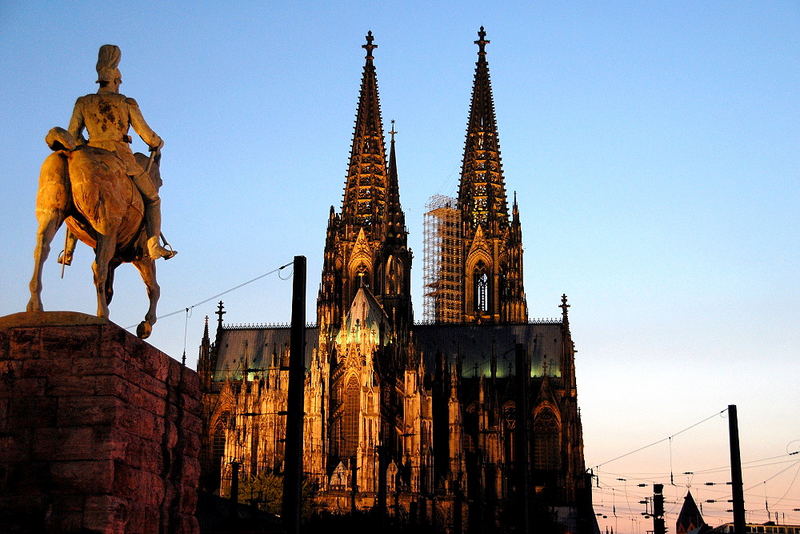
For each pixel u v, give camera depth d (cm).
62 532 3022
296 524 4728
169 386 3556
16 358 3147
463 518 18450
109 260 3403
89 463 3072
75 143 3397
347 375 18362
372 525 13950
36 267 3288
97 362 3138
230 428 18800
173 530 3509
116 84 3584
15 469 3078
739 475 8588
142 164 3603
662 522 12394
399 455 18650
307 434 17575
